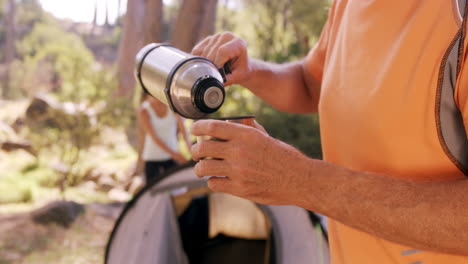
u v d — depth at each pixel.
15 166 8.76
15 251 4.39
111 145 11.77
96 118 8.45
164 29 28.55
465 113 0.64
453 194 0.61
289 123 8.32
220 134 0.65
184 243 3.36
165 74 0.91
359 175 0.65
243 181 0.65
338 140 0.82
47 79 20.88
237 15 17.52
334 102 0.82
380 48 0.74
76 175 8.46
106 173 9.25
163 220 2.95
